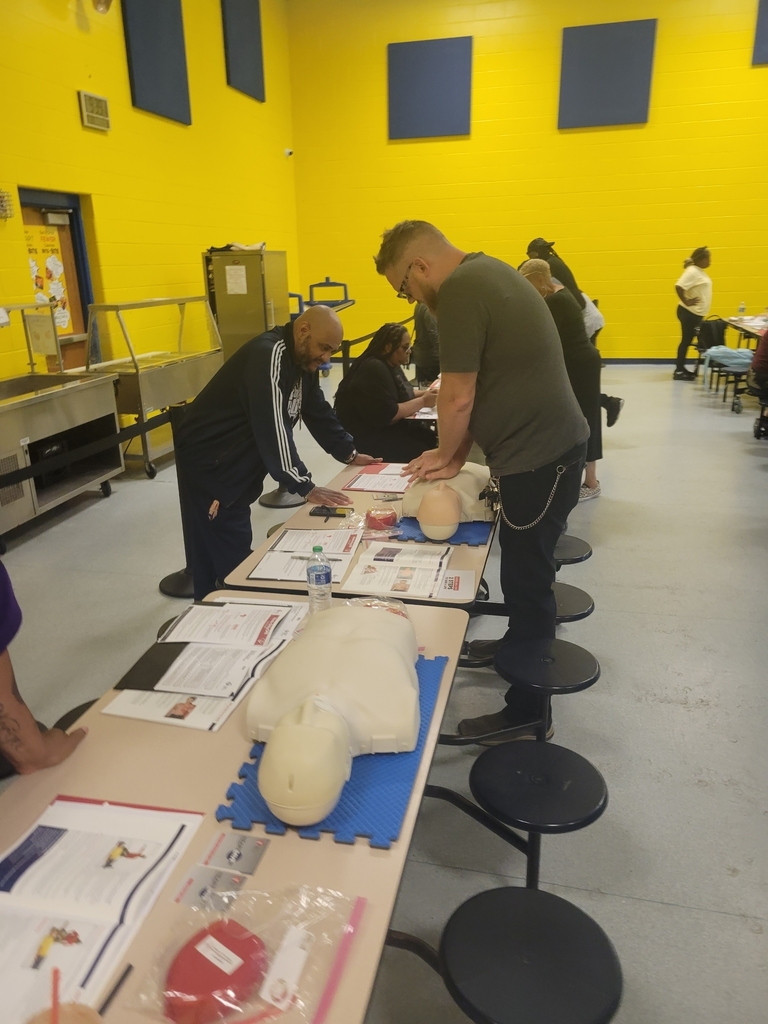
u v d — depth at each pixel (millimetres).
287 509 4301
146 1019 710
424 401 3965
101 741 1134
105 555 3598
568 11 7855
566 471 1791
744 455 5156
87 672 2559
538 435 1746
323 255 9297
